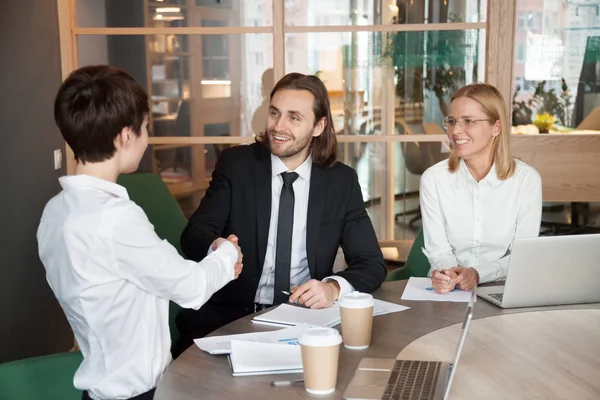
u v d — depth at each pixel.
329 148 2.36
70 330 3.69
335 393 1.38
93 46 4.14
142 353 1.55
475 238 2.48
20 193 3.00
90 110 1.50
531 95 4.22
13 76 2.98
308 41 4.22
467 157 2.44
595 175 4.23
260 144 2.40
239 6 4.17
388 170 4.33
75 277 1.48
